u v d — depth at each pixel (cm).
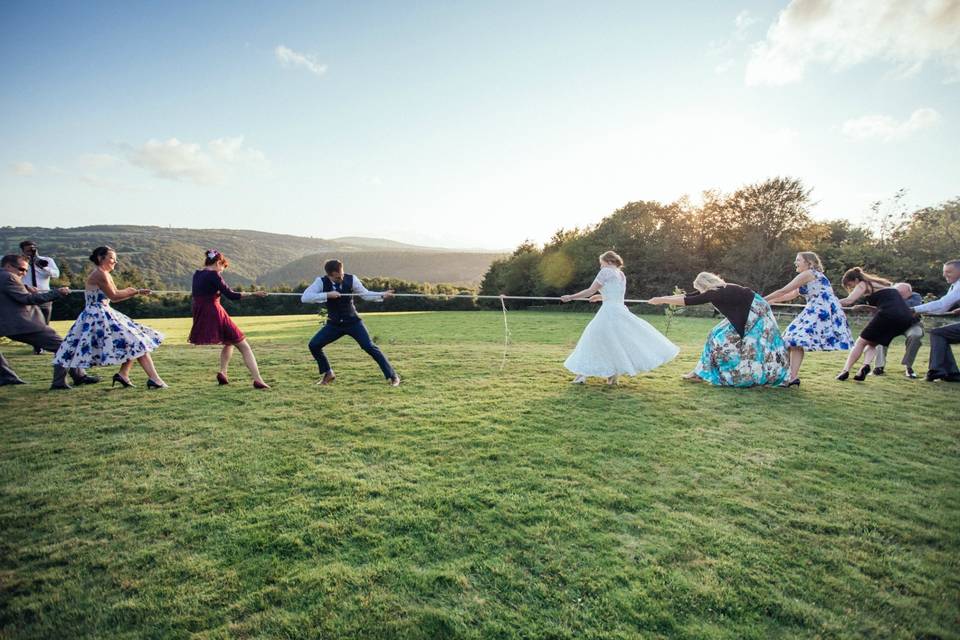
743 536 285
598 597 234
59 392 609
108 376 720
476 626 217
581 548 272
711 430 467
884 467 385
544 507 316
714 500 328
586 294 650
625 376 725
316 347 649
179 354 963
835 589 241
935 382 692
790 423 491
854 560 264
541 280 5159
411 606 228
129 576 250
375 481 354
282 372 763
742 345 637
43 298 611
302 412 526
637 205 4625
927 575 253
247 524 296
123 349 593
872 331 667
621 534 287
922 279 2759
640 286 4281
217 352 1000
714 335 655
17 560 263
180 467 379
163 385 636
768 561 262
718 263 3881
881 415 521
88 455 403
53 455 402
